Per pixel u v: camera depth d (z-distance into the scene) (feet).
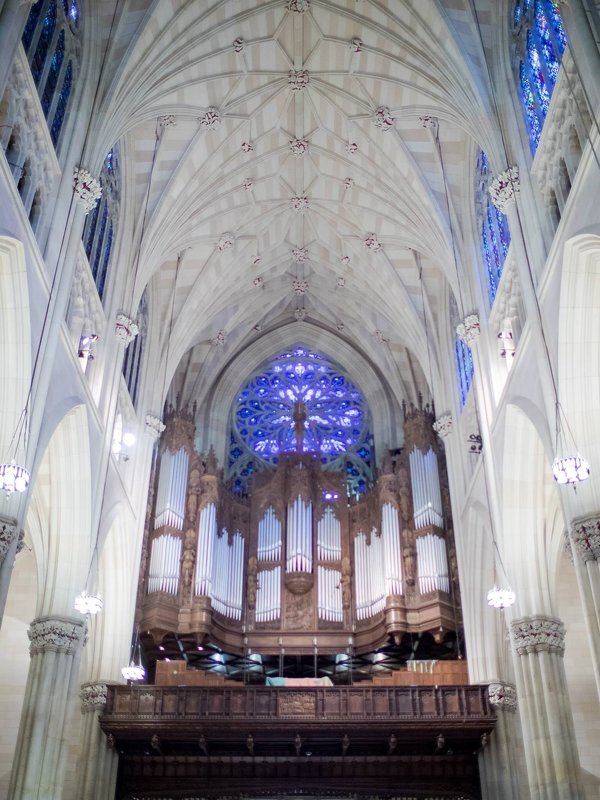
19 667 90.68
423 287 100.53
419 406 111.75
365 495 106.32
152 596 91.50
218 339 114.52
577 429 56.24
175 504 98.32
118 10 72.33
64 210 64.03
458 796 80.84
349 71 83.76
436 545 95.71
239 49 80.74
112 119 71.77
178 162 86.94
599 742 85.92
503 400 72.08
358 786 81.61
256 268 107.76
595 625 50.21
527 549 70.85
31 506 75.51
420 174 86.94
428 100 80.53
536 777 63.52
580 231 53.06
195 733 77.05
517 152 67.05
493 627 83.30
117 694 79.05
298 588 98.94
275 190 99.04
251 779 81.87
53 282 61.26
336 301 115.96
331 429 117.70
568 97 57.52
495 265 79.56
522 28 69.31
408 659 98.78
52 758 64.23
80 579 70.28
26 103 58.85
